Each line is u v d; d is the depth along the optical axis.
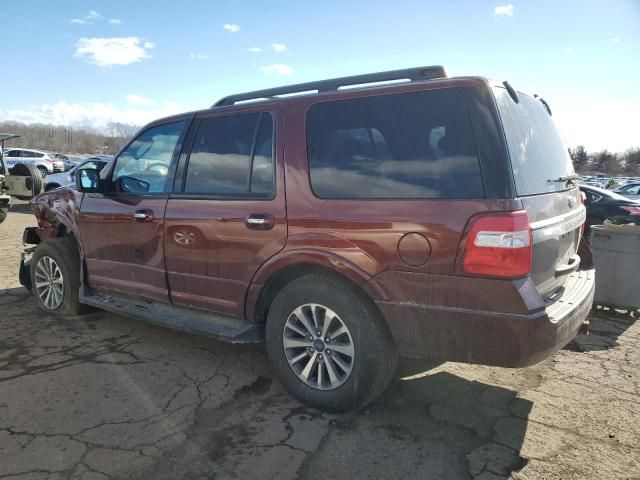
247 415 2.95
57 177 15.38
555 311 2.62
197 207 3.45
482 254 2.41
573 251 3.34
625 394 3.31
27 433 2.71
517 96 2.82
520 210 2.40
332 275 2.91
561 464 2.53
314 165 2.98
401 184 2.67
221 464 2.47
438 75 2.81
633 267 4.88
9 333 4.28
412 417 2.96
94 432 2.73
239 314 3.32
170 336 4.26
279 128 3.17
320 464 2.48
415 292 2.60
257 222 3.10
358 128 2.88
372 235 2.69
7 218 12.88
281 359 3.12
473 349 2.52
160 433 2.74
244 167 3.29
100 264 4.23
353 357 2.82
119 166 4.13
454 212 2.48
